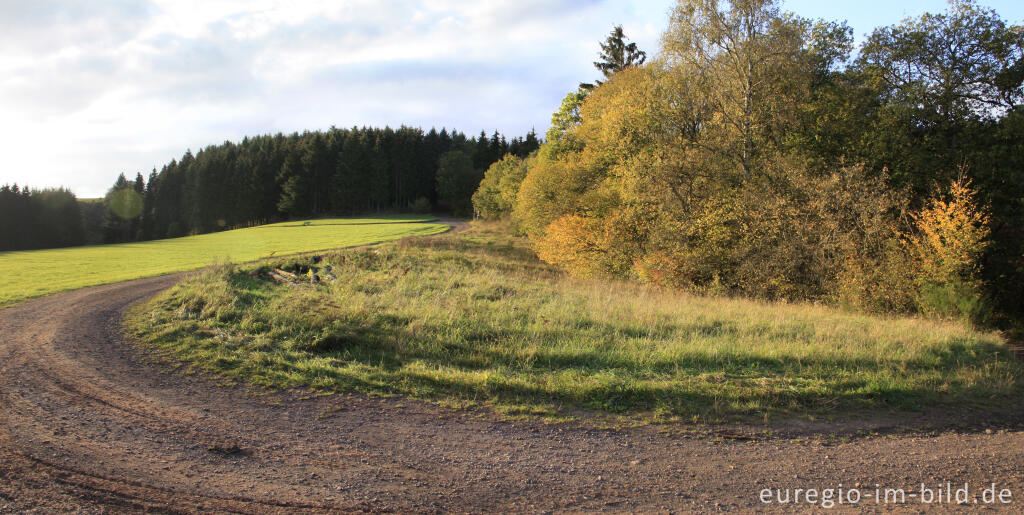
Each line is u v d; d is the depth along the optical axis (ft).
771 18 70.85
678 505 12.76
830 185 61.57
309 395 21.44
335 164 322.96
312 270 64.23
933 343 30.07
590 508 12.55
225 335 31.17
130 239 326.44
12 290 59.52
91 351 28.86
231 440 16.56
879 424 19.01
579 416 19.44
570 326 33.50
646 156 80.59
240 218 317.63
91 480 13.46
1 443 15.79
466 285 56.29
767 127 75.97
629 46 145.89
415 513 12.20
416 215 310.24
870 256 59.82
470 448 16.33
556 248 92.94
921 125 76.59
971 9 74.33
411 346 28.89
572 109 137.59
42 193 294.05
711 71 73.26
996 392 22.79
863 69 81.71
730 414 19.69
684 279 70.18
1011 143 69.82
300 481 13.76
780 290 62.49
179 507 12.19
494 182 228.02
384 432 17.58
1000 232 66.64
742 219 68.44
